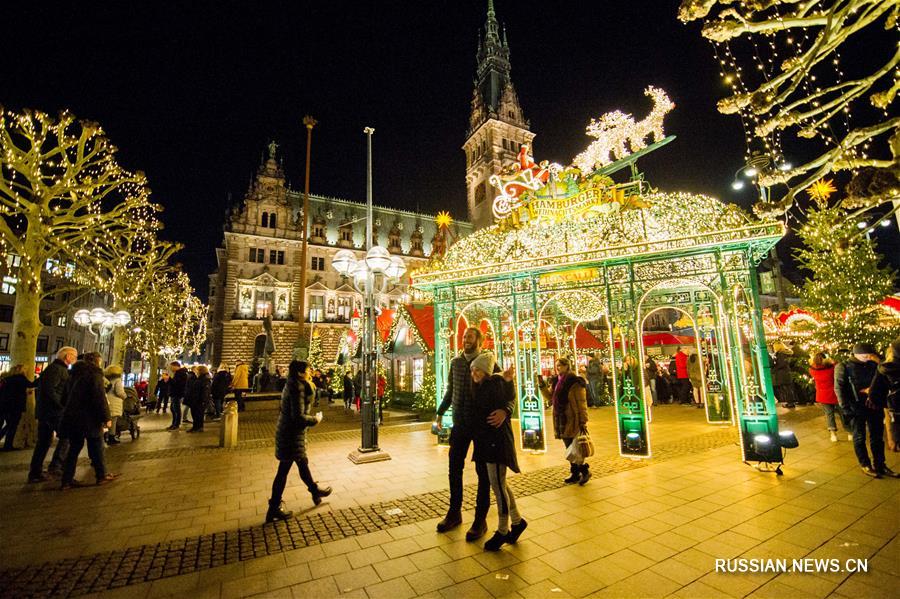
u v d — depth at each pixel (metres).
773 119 5.17
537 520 4.80
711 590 3.25
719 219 7.61
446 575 3.58
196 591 3.40
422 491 6.09
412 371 18.08
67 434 6.64
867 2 4.16
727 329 11.26
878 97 4.69
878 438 6.13
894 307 12.43
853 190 4.13
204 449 9.70
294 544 4.30
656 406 16.47
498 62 74.75
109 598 3.29
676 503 5.27
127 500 5.91
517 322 9.52
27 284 11.71
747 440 6.93
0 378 10.35
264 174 54.31
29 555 4.12
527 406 8.84
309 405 5.52
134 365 38.38
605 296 8.70
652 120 9.41
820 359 8.90
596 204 8.98
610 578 3.46
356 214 64.12
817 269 13.49
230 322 47.75
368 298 8.83
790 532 4.27
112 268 16.28
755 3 4.75
